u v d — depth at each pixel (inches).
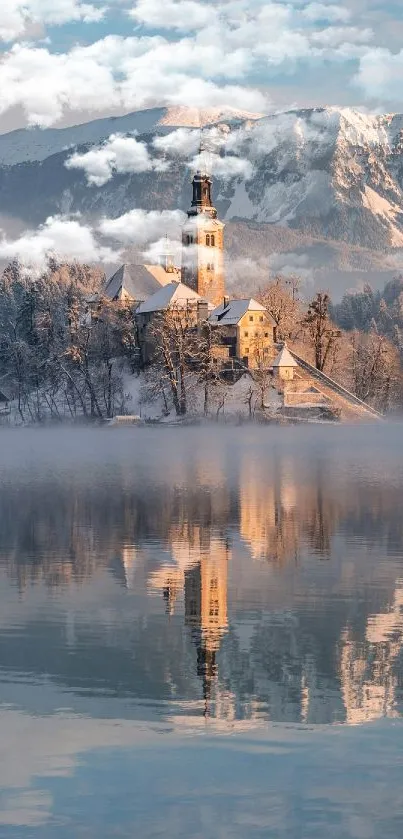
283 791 1375.5
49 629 2066.9
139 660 1856.5
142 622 2116.1
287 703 1656.0
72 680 1760.6
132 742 1514.5
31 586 2465.6
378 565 2709.2
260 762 1454.2
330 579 2529.5
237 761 1456.7
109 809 1332.4
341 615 2169.0
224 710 1626.5
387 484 4859.7
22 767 1438.2
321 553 2901.1
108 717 1599.4
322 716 1600.6
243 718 1596.9
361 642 1974.7
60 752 1481.3
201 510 3873.0
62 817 1316.4
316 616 2164.1
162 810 1333.7
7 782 1397.6
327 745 1501.0
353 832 1284.4
